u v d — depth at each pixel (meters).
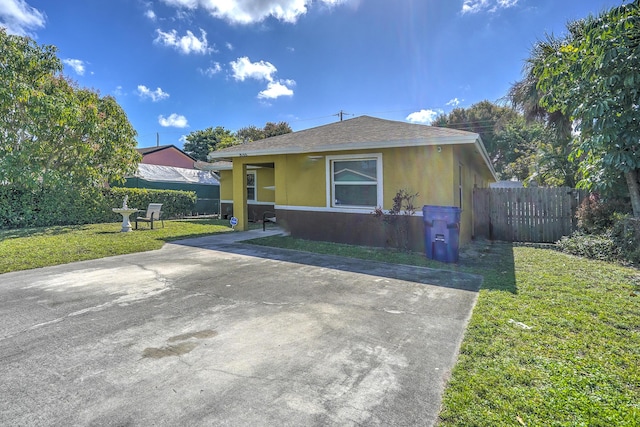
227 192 15.61
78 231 9.91
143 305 3.86
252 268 5.70
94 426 1.87
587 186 7.10
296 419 1.94
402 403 2.09
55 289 4.47
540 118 11.04
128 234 9.43
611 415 1.93
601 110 5.57
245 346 2.86
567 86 6.48
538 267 5.78
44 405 2.05
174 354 2.72
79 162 11.66
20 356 2.67
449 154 7.23
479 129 29.94
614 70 5.43
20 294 4.25
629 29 5.10
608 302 3.84
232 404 2.08
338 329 3.22
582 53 5.91
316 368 2.51
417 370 2.48
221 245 7.95
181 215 16.30
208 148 40.28
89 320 3.42
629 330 3.09
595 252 6.58
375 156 8.03
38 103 9.81
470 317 3.50
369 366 2.54
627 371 2.39
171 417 1.95
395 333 3.13
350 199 8.48
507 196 9.65
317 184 8.88
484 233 9.91
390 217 7.60
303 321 3.42
